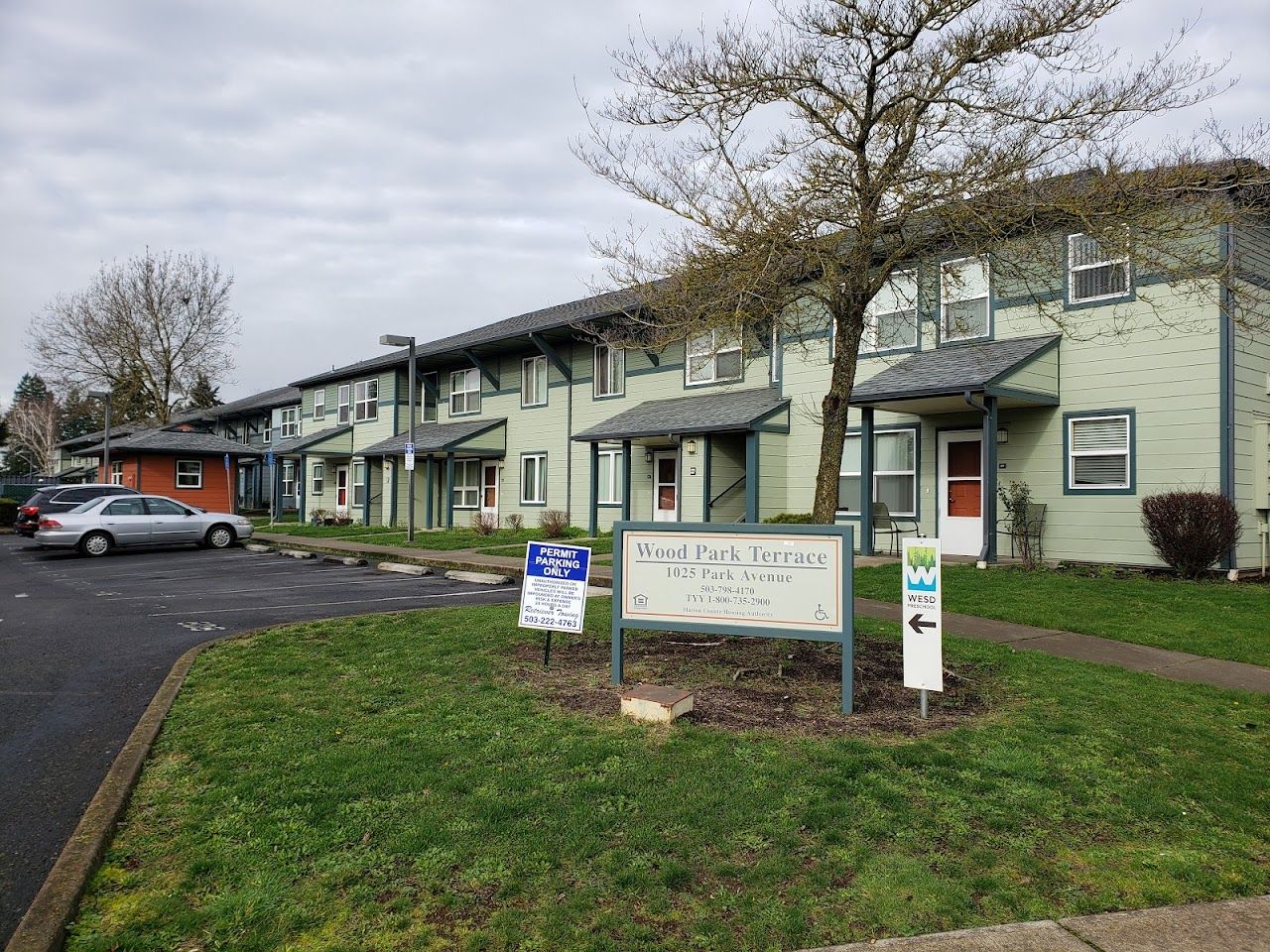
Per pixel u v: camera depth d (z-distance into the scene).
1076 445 14.37
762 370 19.55
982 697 6.60
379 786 4.62
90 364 49.91
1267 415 13.69
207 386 54.53
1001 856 4.02
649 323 10.45
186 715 6.02
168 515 22.62
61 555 21.80
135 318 49.44
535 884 3.65
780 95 8.86
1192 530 12.34
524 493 26.31
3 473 94.38
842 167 8.98
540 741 5.36
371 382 33.47
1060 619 9.86
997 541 15.11
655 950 3.21
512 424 26.86
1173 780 4.96
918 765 5.05
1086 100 8.12
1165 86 7.91
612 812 4.32
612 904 3.51
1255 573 13.12
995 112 8.38
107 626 10.30
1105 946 3.29
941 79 8.39
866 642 8.45
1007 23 8.21
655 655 7.84
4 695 6.94
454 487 29.44
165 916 3.39
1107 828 4.34
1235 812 4.55
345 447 34.78
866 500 15.65
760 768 4.93
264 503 46.91
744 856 3.93
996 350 14.79
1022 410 15.00
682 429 18.64
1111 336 13.91
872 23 8.34
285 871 3.73
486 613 10.30
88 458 58.62
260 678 7.05
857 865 3.88
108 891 3.60
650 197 9.34
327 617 10.82
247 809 4.35
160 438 36.59
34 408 77.06
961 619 10.11
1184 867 3.93
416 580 15.12
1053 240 9.02
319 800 4.44
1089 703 6.45
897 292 11.10
